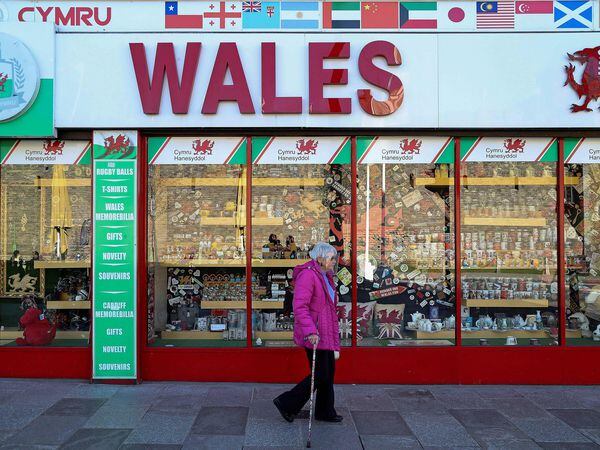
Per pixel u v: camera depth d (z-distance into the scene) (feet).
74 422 15.57
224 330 20.44
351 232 20.45
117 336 19.30
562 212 20.36
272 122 19.34
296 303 14.93
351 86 19.42
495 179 20.45
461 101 19.36
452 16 19.61
